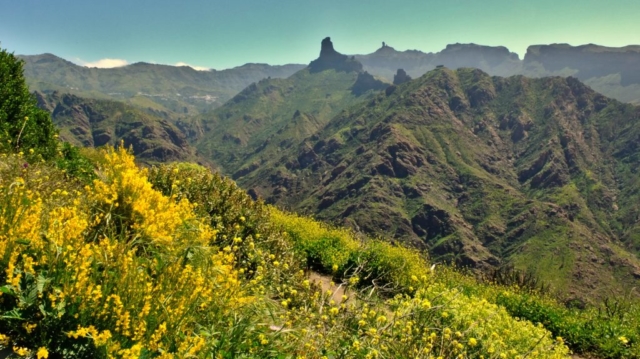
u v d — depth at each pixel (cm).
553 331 983
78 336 272
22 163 557
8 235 294
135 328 279
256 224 775
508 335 668
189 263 386
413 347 395
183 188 763
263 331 353
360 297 438
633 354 888
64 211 358
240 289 392
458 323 599
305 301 433
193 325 325
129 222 439
